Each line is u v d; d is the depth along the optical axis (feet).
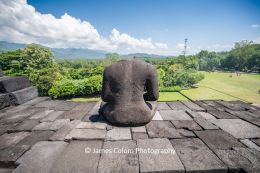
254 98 46.24
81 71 79.00
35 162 6.79
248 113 12.89
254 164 6.73
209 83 82.07
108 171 6.28
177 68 84.99
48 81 46.83
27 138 8.76
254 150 7.79
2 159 7.02
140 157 7.11
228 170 6.50
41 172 6.28
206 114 12.68
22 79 15.89
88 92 45.29
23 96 15.19
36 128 9.91
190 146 8.04
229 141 8.56
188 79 72.84
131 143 8.18
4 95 13.60
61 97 44.32
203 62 198.70
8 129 9.72
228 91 59.06
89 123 10.33
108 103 10.78
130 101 9.79
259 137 9.09
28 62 60.85
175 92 56.85
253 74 140.67
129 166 6.56
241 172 6.54
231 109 13.85
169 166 6.56
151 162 6.79
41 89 47.29
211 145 8.14
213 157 7.19
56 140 8.41
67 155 7.16
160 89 58.13
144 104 10.00
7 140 8.59
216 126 10.35
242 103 15.67
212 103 15.60
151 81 9.78
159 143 8.22
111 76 9.71
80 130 9.34
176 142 8.39
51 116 11.82
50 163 6.75
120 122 9.71
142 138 8.70
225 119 11.68
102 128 9.66
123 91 9.68
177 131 9.57
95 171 6.27
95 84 44.42
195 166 6.57
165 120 11.22
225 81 91.09
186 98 45.55
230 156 7.27
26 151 7.61
